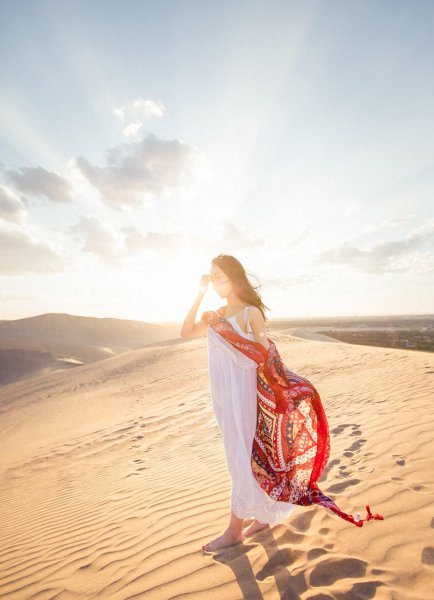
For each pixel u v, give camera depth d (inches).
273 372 94.3
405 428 167.8
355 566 77.6
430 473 115.0
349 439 169.5
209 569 88.2
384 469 125.3
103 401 651.5
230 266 104.0
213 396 101.8
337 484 120.0
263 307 105.4
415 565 74.2
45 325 4672.7
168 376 749.9
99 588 95.0
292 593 73.2
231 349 98.4
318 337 1884.8
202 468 194.5
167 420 374.9
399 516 93.0
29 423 602.9
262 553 89.5
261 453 94.4
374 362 475.2
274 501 93.0
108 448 320.8
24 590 107.9
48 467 304.2
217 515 123.3
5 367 2236.7
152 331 5196.9
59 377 1010.1
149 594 84.4
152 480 197.8
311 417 96.3
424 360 424.8
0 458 390.6
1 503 235.9
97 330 4857.3
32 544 148.8
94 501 189.0
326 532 93.5
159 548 109.0
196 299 109.8
